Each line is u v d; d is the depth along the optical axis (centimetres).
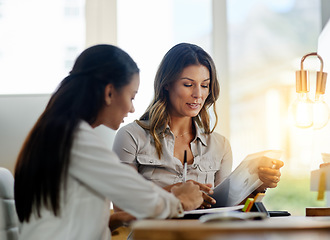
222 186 170
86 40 323
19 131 306
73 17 324
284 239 92
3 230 142
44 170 123
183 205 140
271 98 338
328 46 244
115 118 139
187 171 199
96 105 133
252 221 124
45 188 123
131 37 327
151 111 200
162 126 200
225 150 213
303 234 98
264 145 335
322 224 104
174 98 197
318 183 140
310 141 333
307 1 341
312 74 338
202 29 332
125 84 136
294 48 340
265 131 336
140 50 327
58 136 123
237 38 338
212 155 208
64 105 130
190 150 204
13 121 307
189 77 194
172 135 201
